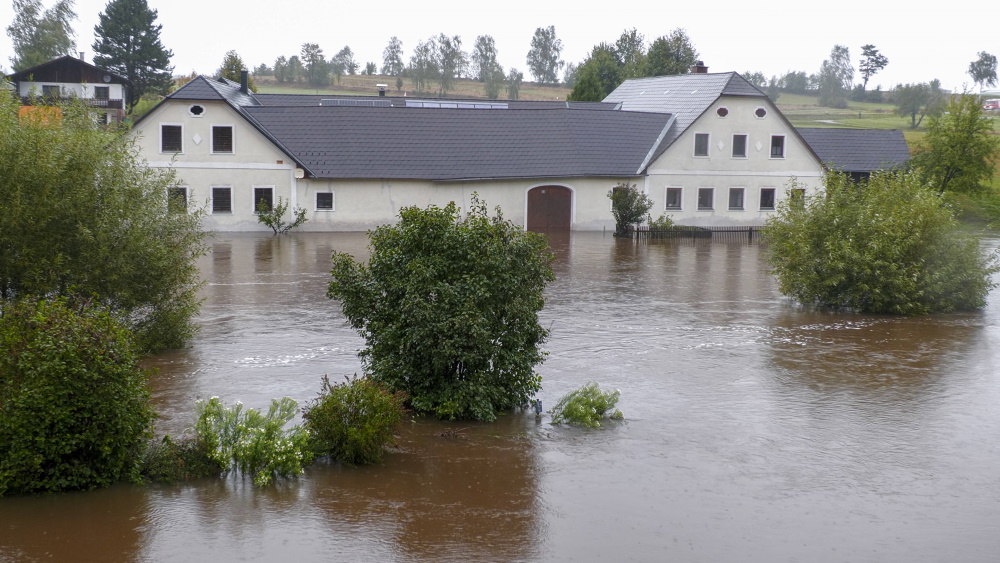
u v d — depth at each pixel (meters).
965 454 11.06
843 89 144.75
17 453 8.86
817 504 9.38
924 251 21.20
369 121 41.62
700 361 15.78
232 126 37.97
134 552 7.86
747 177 45.25
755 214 45.66
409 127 42.03
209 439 9.95
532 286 12.96
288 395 12.95
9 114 14.41
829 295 21.52
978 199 53.34
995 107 120.69
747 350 16.73
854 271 20.72
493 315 12.24
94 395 9.07
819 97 145.38
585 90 69.94
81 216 14.01
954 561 8.11
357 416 10.44
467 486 9.71
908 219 21.20
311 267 27.34
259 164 38.44
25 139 13.77
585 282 25.59
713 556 8.12
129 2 81.94
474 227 12.37
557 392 13.60
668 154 43.91
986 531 8.77
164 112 37.31
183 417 11.79
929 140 51.03
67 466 9.09
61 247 13.92
